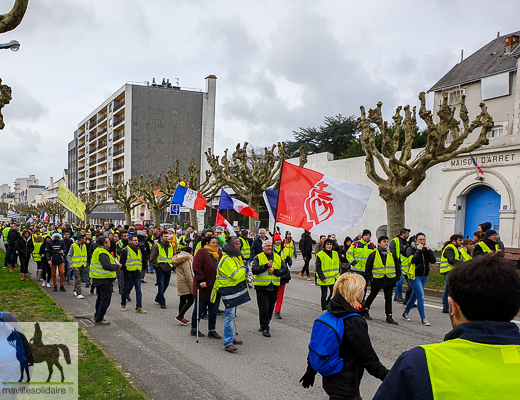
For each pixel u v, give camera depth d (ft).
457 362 5.07
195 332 24.50
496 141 61.93
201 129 203.51
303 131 160.56
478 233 33.12
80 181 278.26
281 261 25.32
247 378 17.47
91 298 36.32
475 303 5.29
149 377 17.34
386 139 41.81
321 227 29.04
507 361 4.96
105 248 26.84
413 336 24.45
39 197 447.42
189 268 27.07
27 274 45.68
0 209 479.41
